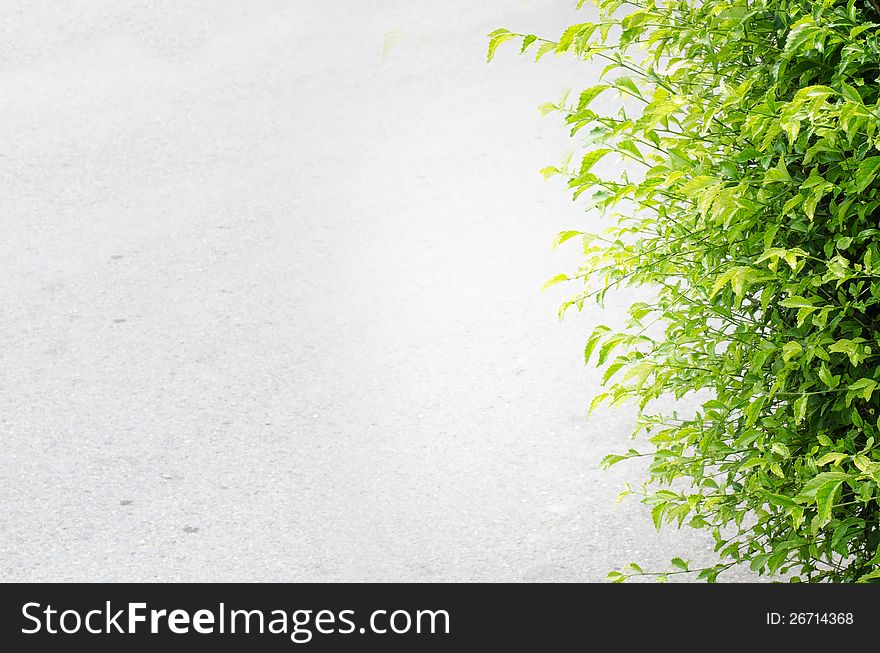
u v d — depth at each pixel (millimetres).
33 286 6508
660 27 3016
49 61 9602
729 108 2889
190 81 9172
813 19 2604
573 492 4605
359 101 8719
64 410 5371
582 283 6168
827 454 2641
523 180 7402
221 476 4848
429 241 6762
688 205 3221
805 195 2729
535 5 10234
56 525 4609
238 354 5750
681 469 3191
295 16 10305
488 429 5051
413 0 10547
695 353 3125
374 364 5602
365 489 4715
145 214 7285
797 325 2783
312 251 6730
